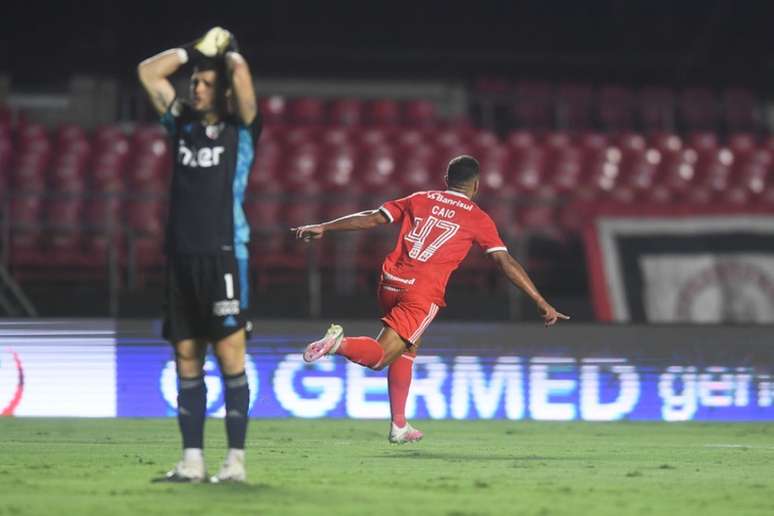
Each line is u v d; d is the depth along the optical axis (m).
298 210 61.69
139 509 17.14
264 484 20.47
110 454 27.11
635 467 25.34
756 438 36.16
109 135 66.81
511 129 81.44
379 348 26.33
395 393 29.48
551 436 36.06
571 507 18.16
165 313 20.38
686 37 85.69
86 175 64.75
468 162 28.11
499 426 40.69
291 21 82.44
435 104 82.94
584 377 45.84
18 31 77.81
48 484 20.34
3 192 60.09
